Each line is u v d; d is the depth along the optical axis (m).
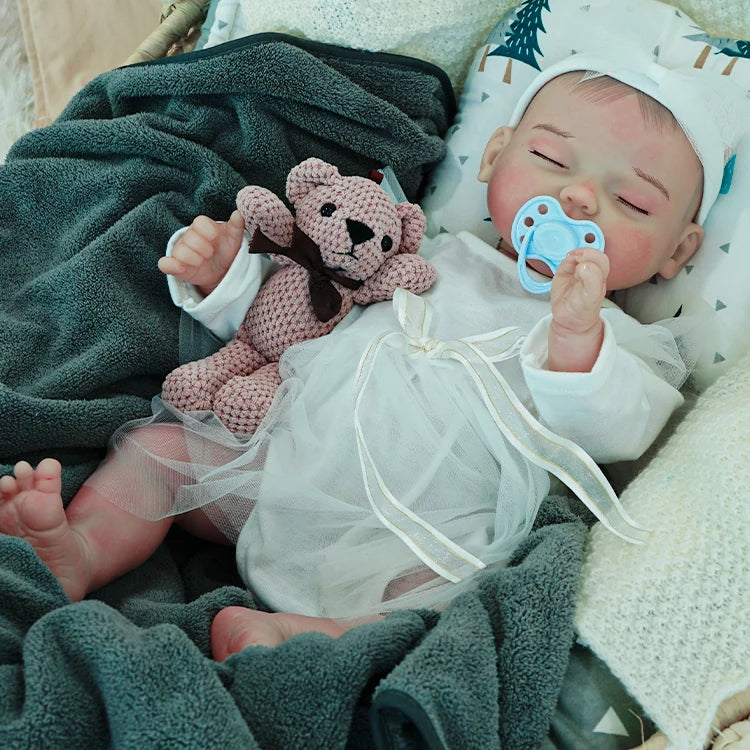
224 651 0.85
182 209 1.19
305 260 1.09
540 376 0.94
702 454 0.94
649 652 0.85
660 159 1.12
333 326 1.15
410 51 1.38
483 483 1.04
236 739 0.66
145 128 1.17
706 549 0.88
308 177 1.12
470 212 1.37
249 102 1.21
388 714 0.70
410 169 1.32
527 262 1.20
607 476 1.16
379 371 1.07
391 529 0.97
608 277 1.16
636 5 1.32
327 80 1.22
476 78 1.40
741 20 1.32
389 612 0.94
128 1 1.79
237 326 1.17
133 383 1.12
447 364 1.07
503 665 0.81
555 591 0.85
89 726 0.67
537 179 1.16
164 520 0.99
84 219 1.16
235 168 1.23
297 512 1.01
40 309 1.10
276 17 1.32
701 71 1.17
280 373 1.10
